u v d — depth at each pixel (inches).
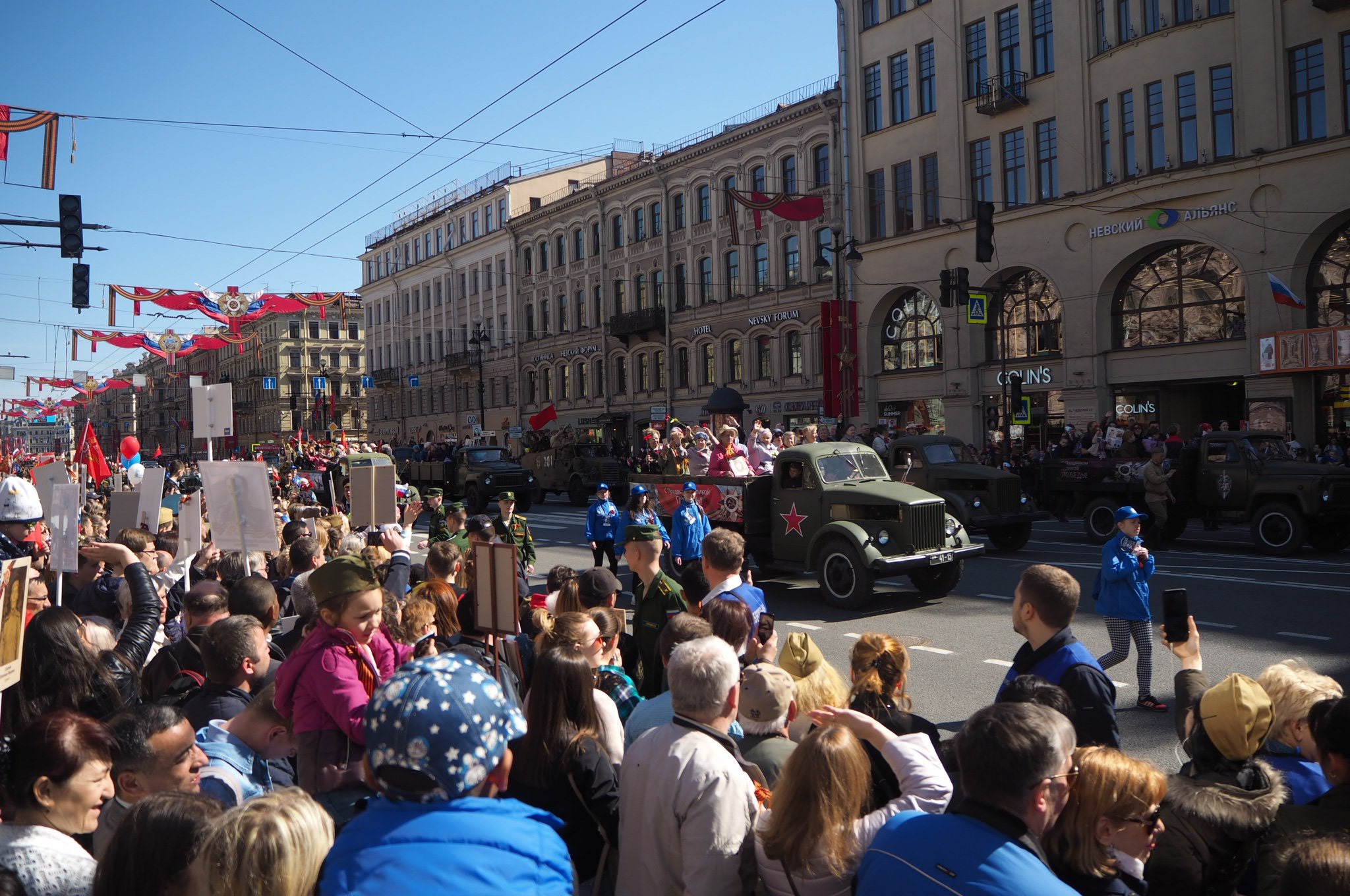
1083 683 160.9
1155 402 1083.3
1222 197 986.1
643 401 1845.5
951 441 749.3
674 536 518.0
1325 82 912.9
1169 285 1056.2
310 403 3216.0
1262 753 139.3
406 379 2783.0
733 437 605.3
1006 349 1221.7
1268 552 648.4
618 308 1927.9
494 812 87.2
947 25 1259.2
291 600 280.4
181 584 291.3
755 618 223.6
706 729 127.2
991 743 95.6
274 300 1053.2
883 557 484.4
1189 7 1014.4
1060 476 761.6
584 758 139.3
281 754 154.0
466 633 213.6
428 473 1368.1
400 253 2839.6
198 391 327.9
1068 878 108.4
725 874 118.8
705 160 1667.1
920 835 96.8
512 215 2272.4
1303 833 103.3
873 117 1376.7
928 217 1304.1
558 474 1342.3
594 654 183.8
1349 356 872.3
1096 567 604.4
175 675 192.7
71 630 163.5
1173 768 257.1
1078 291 1121.4
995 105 1181.1
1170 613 163.9
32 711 156.7
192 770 125.2
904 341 1353.3
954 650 399.2
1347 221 910.4
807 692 163.9
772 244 1534.2
